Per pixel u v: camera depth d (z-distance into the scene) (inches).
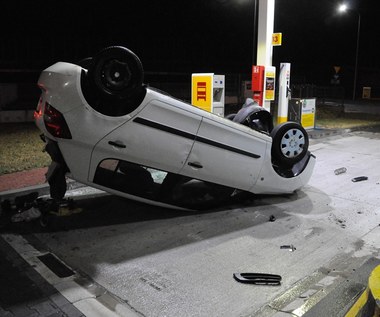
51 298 152.7
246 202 263.6
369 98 1551.4
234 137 228.1
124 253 191.6
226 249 197.5
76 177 205.5
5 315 141.1
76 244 200.1
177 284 165.3
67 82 191.3
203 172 224.7
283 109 494.9
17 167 318.0
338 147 469.4
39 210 227.3
